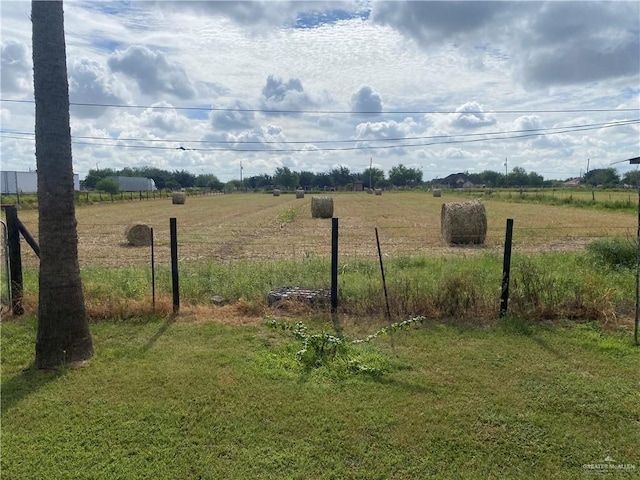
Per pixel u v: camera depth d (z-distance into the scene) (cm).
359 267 927
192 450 330
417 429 355
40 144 461
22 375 452
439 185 12500
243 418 370
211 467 312
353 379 436
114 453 327
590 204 3303
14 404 393
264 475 304
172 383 429
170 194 7188
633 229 1764
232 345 525
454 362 475
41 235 468
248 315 634
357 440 342
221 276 815
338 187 11931
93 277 819
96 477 302
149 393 411
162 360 483
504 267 611
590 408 384
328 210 2780
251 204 4612
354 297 654
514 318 596
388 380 435
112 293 681
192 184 12469
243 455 324
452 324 588
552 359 482
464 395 406
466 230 1509
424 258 1063
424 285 684
